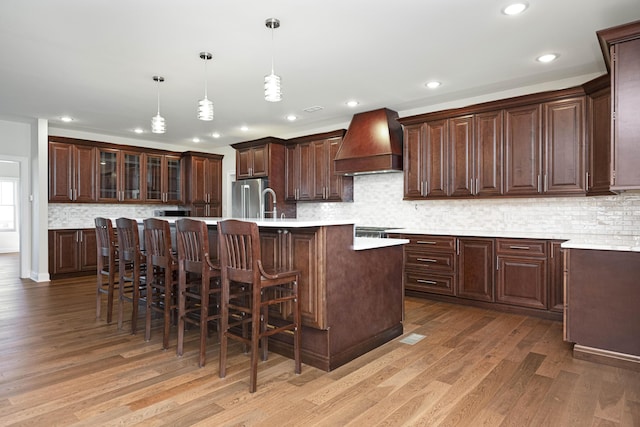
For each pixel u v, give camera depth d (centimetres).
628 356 266
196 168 759
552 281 376
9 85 416
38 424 198
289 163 643
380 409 213
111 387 239
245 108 519
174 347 311
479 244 420
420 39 311
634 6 259
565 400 222
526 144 407
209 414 208
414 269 470
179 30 291
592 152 360
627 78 256
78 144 627
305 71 382
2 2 249
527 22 283
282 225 255
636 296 265
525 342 318
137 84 415
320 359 269
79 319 387
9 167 1005
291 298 263
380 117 519
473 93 460
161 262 315
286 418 205
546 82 421
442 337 331
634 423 198
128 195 688
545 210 428
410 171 491
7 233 1009
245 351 299
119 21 276
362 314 296
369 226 564
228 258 253
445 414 208
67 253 614
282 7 259
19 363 275
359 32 297
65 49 324
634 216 377
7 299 471
